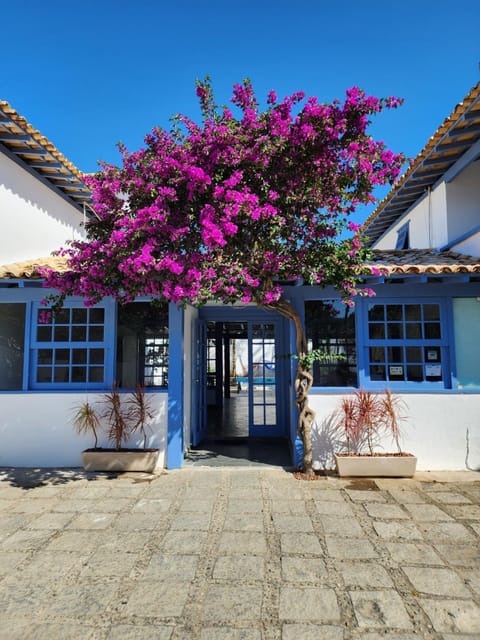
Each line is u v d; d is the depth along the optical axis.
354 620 2.76
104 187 5.27
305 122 4.79
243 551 3.72
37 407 6.48
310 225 5.36
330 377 6.57
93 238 5.56
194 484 5.60
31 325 6.73
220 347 12.38
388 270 5.77
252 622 2.75
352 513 4.58
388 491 5.29
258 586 3.16
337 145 4.98
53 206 8.85
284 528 4.20
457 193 7.91
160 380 6.68
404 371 6.45
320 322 6.66
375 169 5.09
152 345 6.71
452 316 6.46
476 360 6.42
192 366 7.93
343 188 5.25
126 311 6.78
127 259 4.64
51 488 5.43
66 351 6.72
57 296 5.80
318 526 4.25
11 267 6.69
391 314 6.54
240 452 7.43
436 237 8.34
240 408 13.10
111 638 2.60
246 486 5.50
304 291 6.63
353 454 6.11
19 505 4.84
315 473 6.11
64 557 3.62
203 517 4.48
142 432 6.45
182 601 2.98
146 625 2.72
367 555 3.64
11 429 6.47
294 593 3.07
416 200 9.37
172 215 4.95
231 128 5.01
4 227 7.25
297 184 5.07
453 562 3.52
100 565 3.48
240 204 4.63
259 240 5.21
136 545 3.84
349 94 4.75
